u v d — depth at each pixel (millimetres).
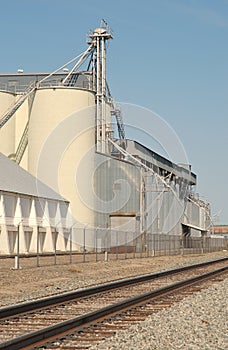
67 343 11117
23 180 53094
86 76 73750
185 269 34094
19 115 70125
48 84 74250
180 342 11430
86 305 17453
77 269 34938
